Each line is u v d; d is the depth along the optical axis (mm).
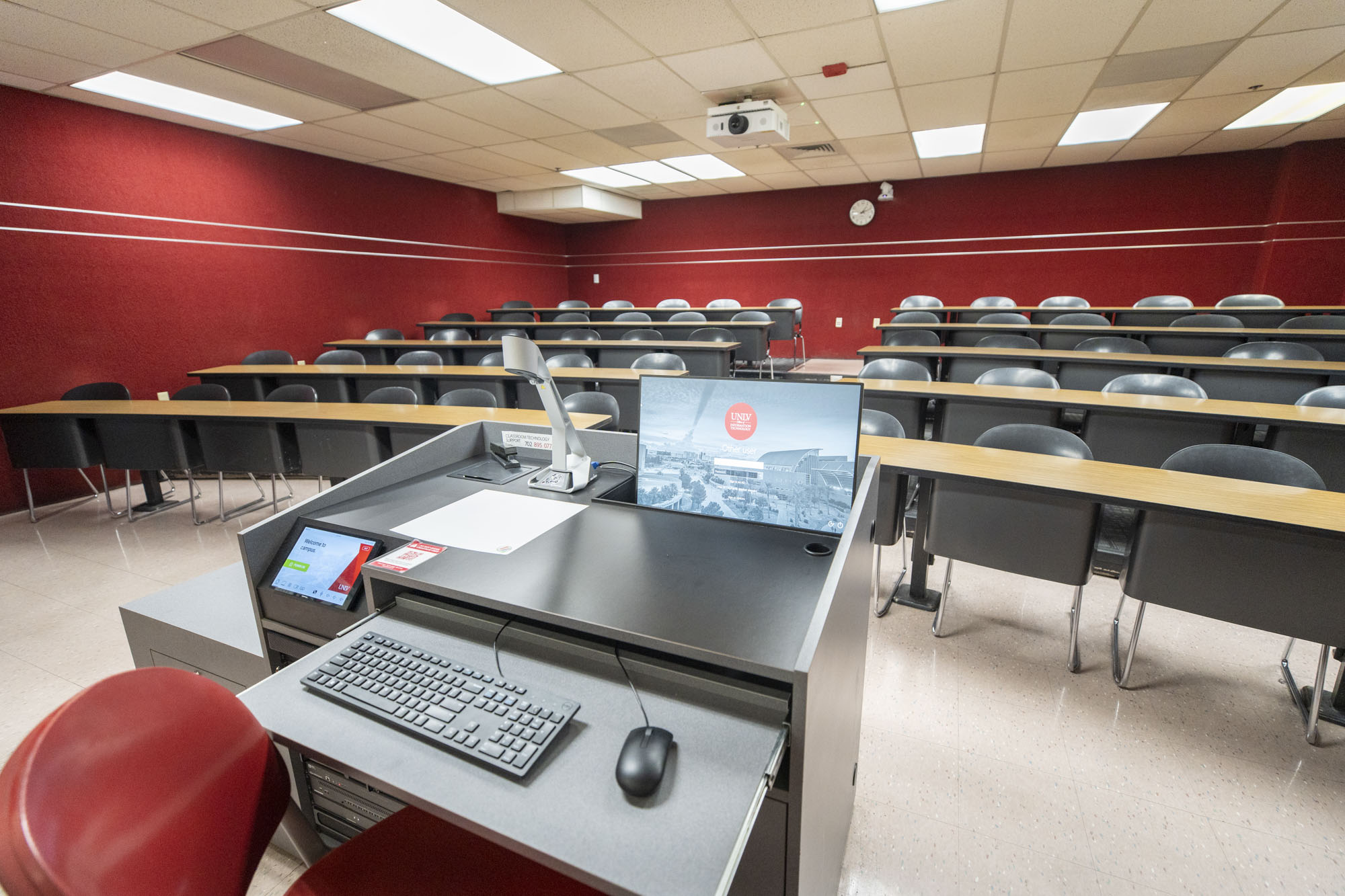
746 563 1070
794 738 785
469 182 7602
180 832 671
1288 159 6316
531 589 979
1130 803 1562
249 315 5359
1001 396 3018
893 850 1443
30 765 566
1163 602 1738
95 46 3293
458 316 7461
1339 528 1453
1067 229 7484
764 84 4262
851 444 1140
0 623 2537
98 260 4316
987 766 1688
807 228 8773
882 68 3992
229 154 5133
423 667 929
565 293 10289
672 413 1280
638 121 5086
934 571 2848
